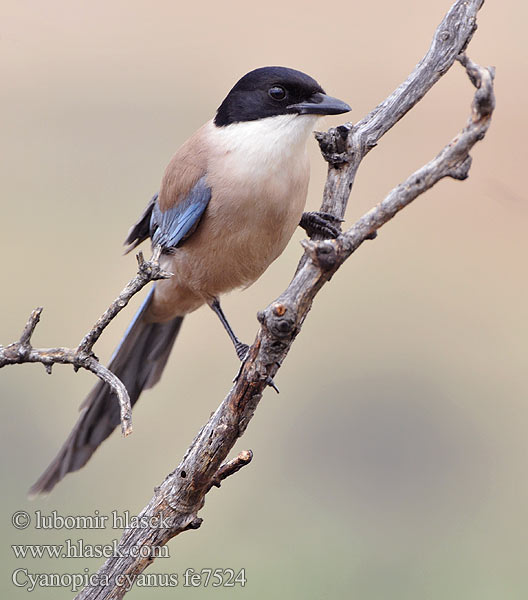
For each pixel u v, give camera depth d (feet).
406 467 42.78
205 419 43.19
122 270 49.19
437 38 27.17
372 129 27.40
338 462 42.55
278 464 42.47
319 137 27.20
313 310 51.24
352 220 53.83
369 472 42.22
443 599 35.50
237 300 47.91
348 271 53.93
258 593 34.65
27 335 21.80
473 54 64.69
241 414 22.45
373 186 55.83
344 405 45.34
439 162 19.65
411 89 27.58
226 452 22.77
